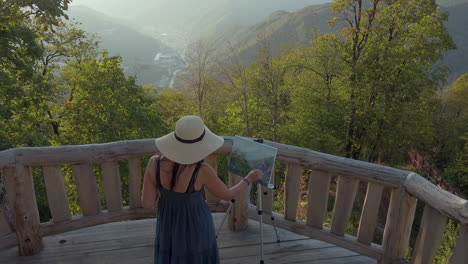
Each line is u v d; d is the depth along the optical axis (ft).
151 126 65.16
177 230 6.85
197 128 6.23
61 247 10.55
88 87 61.36
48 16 20.24
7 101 39.63
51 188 10.37
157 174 6.52
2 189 9.86
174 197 6.68
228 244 10.86
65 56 68.03
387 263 9.30
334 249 10.57
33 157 9.63
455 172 80.33
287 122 79.97
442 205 7.11
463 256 6.64
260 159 8.88
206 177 6.45
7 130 44.52
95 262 9.92
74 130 62.23
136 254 10.30
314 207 10.71
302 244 10.85
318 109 70.59
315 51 69.05
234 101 83.46
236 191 6.91
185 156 6.20
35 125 53.78
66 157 10.08
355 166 9.45
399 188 8.73
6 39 33.63
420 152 98.84
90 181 10.70
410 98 65.62
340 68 67.67
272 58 69.21
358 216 45.39
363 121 68.54
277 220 11.40
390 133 67.92
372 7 64.80
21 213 9.70
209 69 76.74
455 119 99.55
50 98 54.03
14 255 10.07
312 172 10.44
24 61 37.09
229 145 10.86
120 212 11.28
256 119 82.17
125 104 62.49
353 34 67.10
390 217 9.06
